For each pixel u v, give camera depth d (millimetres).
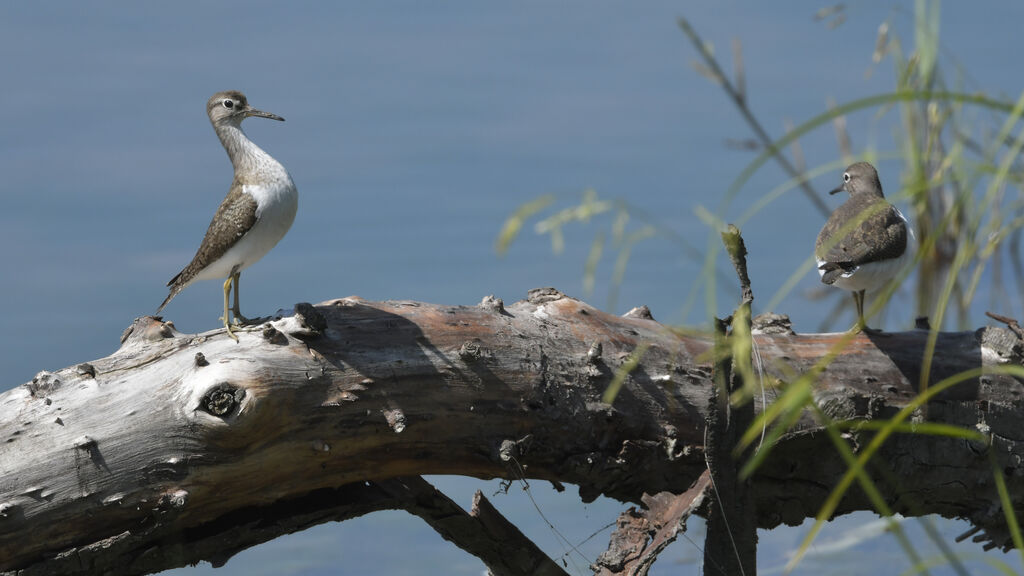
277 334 10023
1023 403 11781
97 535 9492
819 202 12328
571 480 11352
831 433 5805
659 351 11461
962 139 9391
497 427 10758
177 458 9438
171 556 9898
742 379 9695
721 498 9922
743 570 10055
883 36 10898
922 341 12133
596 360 11078
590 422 10992
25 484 9164
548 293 11781
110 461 9328
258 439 9688
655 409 11227
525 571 11398
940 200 15859
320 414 9953
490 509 11094
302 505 10641
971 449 11633
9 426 9375
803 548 5797
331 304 10750
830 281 12828
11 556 9234
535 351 10961
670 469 11320
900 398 11648
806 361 11797
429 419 10438
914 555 5773
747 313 8961
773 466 11281
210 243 12047
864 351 11984
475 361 10602
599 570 10102
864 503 11742
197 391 9414
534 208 6270
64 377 9727
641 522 10367
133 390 9609
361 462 10414
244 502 10102
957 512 12133
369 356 10258
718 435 9766
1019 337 11953
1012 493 11852
